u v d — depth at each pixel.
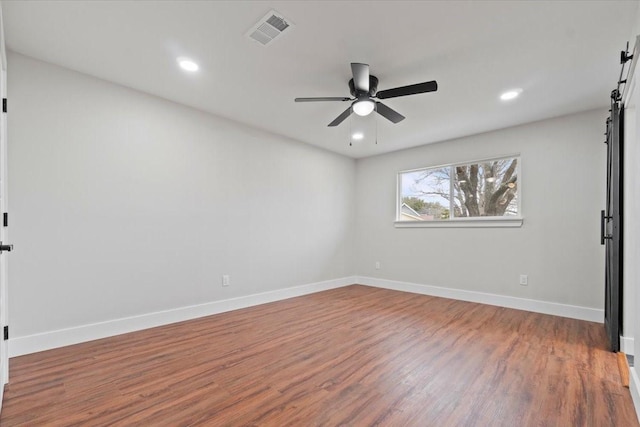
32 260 2.39
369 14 1.90
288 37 2.14
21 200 2.35
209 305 3.48
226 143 3.69
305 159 4.68
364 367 2.19
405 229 4.92
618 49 2.22
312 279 4.76
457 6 1.83
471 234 4.21
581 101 3.12
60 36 2.14
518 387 1.93
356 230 5.57
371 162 5.41
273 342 2.66
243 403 1.74
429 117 3.57
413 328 3.04
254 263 3.96
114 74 2.67
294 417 1.62
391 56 2.35
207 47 2.27
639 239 1.71
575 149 3.45
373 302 4.11
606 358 2.34
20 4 1.82
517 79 2.68
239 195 3.81
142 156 3.00
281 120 3.73
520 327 3.07
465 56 2.34
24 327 2.35
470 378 2.04
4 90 1.89
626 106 2.40
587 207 3.37
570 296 3.44
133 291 2.92
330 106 3.31
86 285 2.65
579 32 2.04
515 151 3.86
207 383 1.96
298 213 4.56
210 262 3.51
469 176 4.32
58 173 2.52
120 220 2.85
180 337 2.76
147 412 1.65
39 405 1.70
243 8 1.87
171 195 3.20
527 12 1.87
